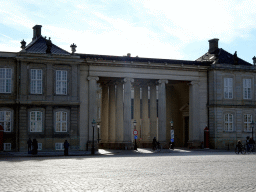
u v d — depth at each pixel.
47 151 56.81
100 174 23.30
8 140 55.50
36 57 56.88
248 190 16.77
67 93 58.78
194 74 67.56
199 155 46.47
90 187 17.66
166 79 65.44
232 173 23.62
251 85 70.62
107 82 69.38
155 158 39.66
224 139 67.50
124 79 62.75
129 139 62.84
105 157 42.94
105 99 69.62
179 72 66.50
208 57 73.88
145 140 68.69
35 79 57.19
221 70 68.25
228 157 40.84
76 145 58.75
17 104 55.91
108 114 69.00
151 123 68.56
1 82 55.97
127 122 62.91
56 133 57.75
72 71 59.16
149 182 19.41
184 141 75.06
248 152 53.25
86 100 60.69
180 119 76.25
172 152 57.31
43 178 21.20
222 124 67.62
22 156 46.69
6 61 56.22
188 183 19.00
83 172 24.52
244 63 71.81
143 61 63.78
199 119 67.56
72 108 58.78
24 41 57.50
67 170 25.94
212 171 24.86
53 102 57.50
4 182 19.39
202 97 68.25
